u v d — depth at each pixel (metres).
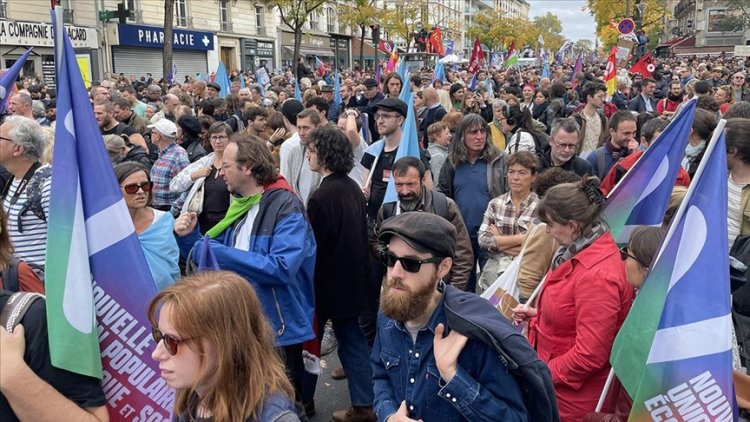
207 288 1.79
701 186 2.49
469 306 2.16
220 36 39.50
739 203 3.92
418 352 2.21
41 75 26.39
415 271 2.11
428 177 4.98
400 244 2.12
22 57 3.52
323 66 31.39
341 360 4.28
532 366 2.07
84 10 29.22
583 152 7.82
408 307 2.11
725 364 2.38
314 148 4.09
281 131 7.33
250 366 1.81
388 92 11.41
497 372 2.08
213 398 1.80
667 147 3.28
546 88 13.38
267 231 3.54
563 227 2.86
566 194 2.84
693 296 2.44
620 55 18.12
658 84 18.22
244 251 3.40
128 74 32.62
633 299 2.77
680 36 77.94
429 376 2.17
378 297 4.38
